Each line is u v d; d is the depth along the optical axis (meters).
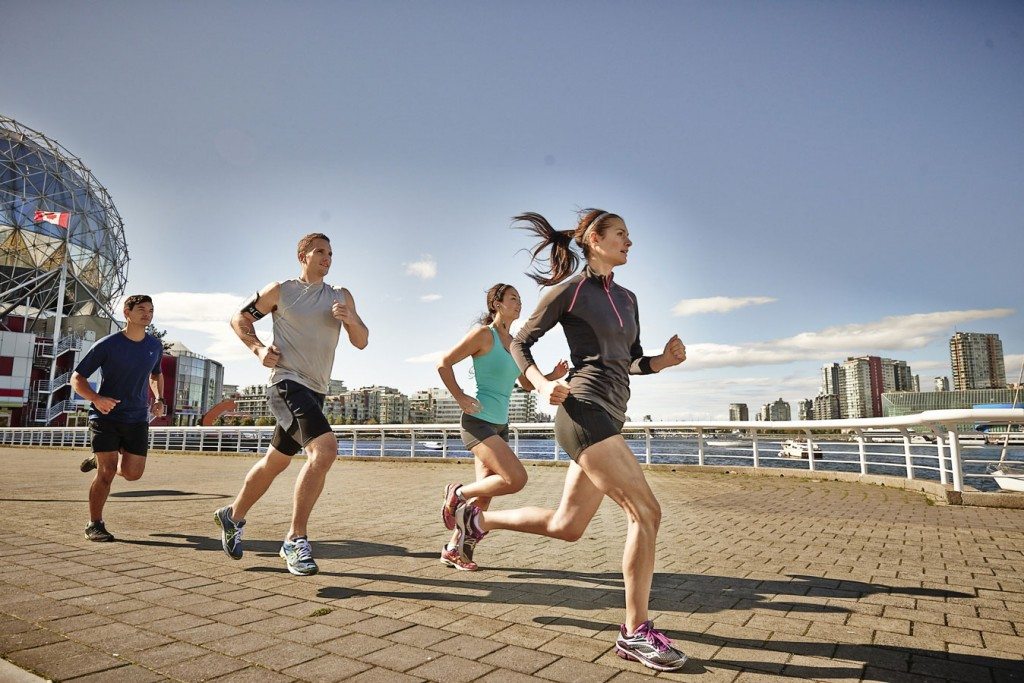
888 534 5.32
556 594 3.33
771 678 2.23
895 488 9.26
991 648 2.55
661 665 2.27
